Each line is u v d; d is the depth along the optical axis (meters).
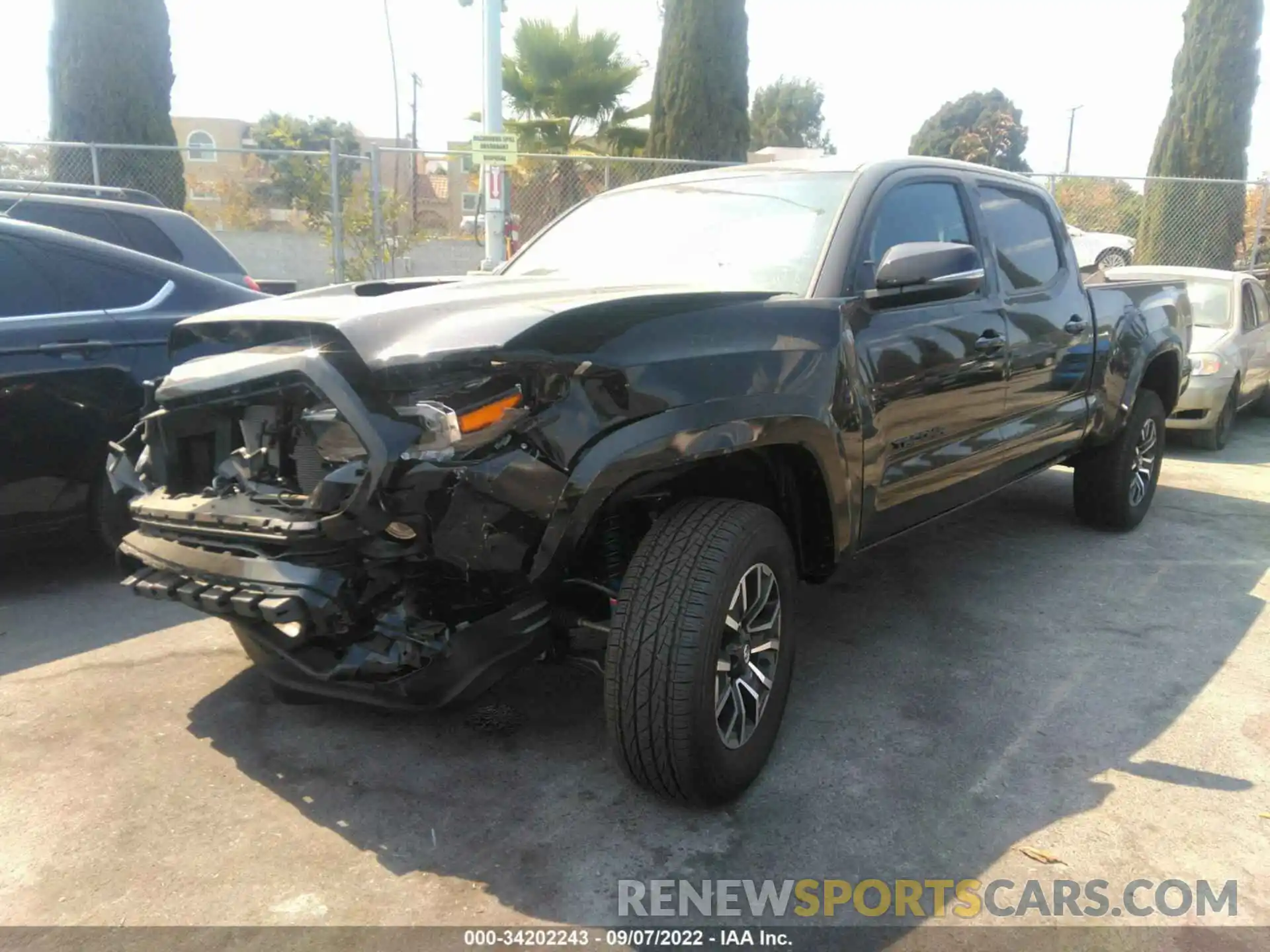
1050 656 3.77
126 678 3.42
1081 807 2.72
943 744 3.06
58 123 12.02
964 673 3.60
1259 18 16.05
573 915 2.25
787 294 2.98
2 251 4.12
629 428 2.36
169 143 12.35
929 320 3.48
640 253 3.58
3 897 2.27
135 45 11.84
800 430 2.75
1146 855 2.51
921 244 3.06
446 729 3.08
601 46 16.20
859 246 3.28
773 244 3.36
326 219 11.46
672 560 2.46
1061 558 5.03
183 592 2.46
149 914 2.22
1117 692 3.46
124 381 4.30
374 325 2.32
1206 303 8.96
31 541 4.16
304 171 11.30
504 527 2.28
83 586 4.36
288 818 2.60
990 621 4.12
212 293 4.78
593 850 2.48
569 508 2.30
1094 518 5.48
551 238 4.00
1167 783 2.86
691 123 13.62
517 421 2.26
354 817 2.61
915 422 3.42
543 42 16.03
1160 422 5.61
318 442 2.35
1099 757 3.01
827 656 3.73
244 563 2.37
